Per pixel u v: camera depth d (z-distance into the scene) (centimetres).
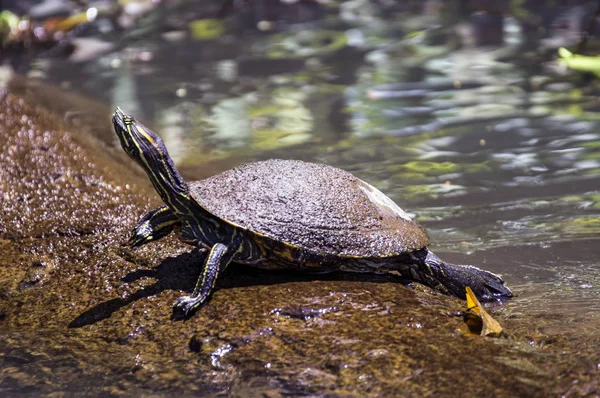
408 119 1317
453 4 2130
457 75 1548
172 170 642
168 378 575
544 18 1927
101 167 983
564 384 515
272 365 566
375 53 1745
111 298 675
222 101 1477
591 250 819
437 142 1202
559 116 1277
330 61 1712
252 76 1634
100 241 780
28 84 1503
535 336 595
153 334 620
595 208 930
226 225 640
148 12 2252
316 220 643
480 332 596
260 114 1388
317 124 1320
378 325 602
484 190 1011
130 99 1498
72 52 1906
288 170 692
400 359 559
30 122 1096
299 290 654
